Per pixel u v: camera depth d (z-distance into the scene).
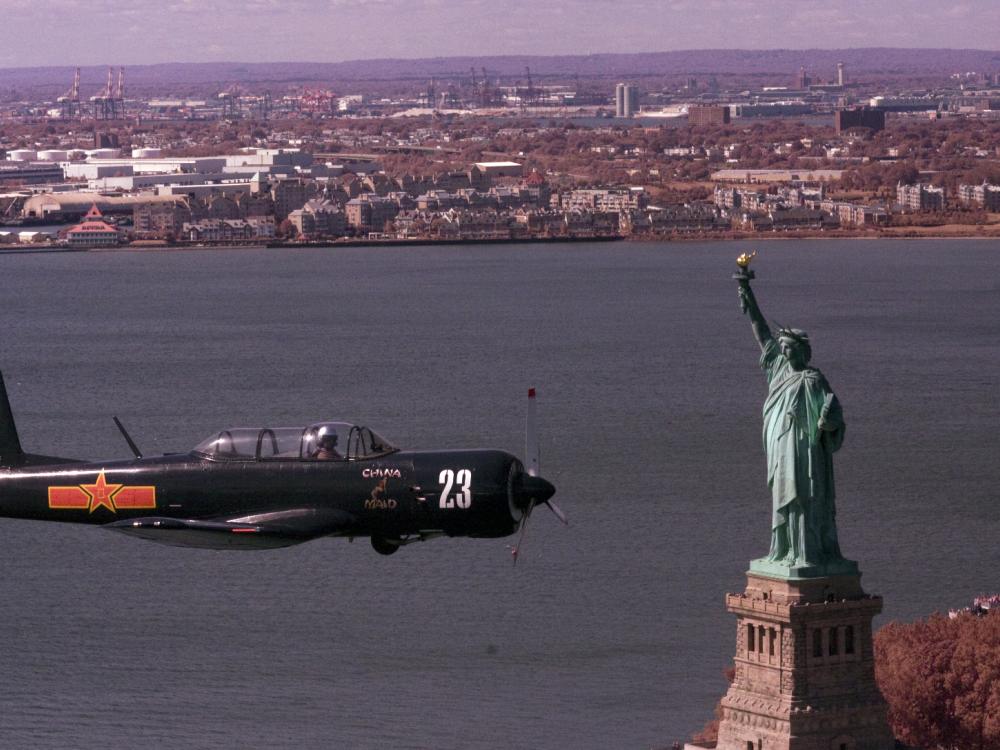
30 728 180.38
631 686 187.12
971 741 130.62
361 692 187.25
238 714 183.00
